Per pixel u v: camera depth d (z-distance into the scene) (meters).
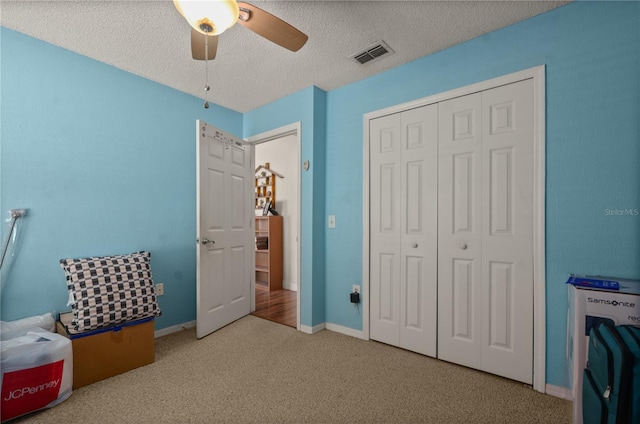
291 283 4.59
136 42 2.09
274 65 2.42
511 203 1.93
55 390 1.64
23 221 1.99
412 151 2.37
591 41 1.67
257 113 3.33
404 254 2.40
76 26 1.91
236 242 3.11
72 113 2.21
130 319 2.06
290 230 4.64
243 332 2.76
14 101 1.96
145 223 2.62
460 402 1.68
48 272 2.08
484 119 2.04
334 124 2.86
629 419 1.15
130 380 1.93
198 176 2.60
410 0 1.69
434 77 2.25
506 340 1.94
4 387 1.48
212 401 1.70
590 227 1.67
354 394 1.77
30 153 2.02
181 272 2.86
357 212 2.68
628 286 1.45
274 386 1.85
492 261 2.00
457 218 2.15
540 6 1.76
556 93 1.77
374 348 2.41
